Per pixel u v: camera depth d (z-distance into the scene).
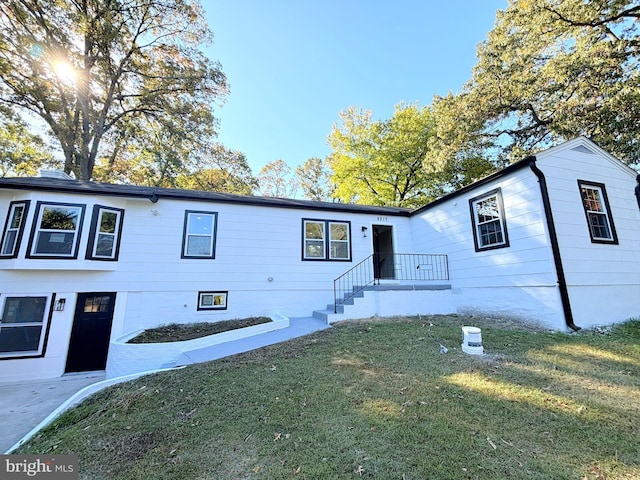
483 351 4.73
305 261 9.26
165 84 15.42
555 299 5.89
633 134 8.95
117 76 14.66
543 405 3.02
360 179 18.39
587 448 2.36
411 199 17.98
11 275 6.54
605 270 6.54
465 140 13.54
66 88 13.72
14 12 11.12
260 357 4.97
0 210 6.87
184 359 5.26
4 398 5.14
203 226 8.39
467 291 8.09
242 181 19.95
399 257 10.45
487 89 12.45
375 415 2.98
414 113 17.33
